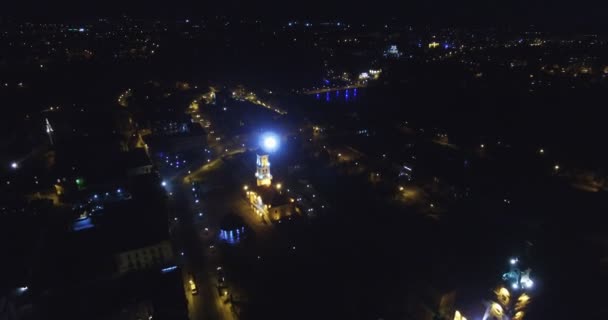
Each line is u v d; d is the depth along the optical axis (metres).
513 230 76.19
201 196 96.88
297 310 60.31
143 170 103.31
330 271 68.69
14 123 145.25
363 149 120.75
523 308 48.81
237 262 72.19
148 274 67.75
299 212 87.00
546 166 101.88
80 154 113.38
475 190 91.12
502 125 135.38
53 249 72.31
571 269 55.41
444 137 130.00
